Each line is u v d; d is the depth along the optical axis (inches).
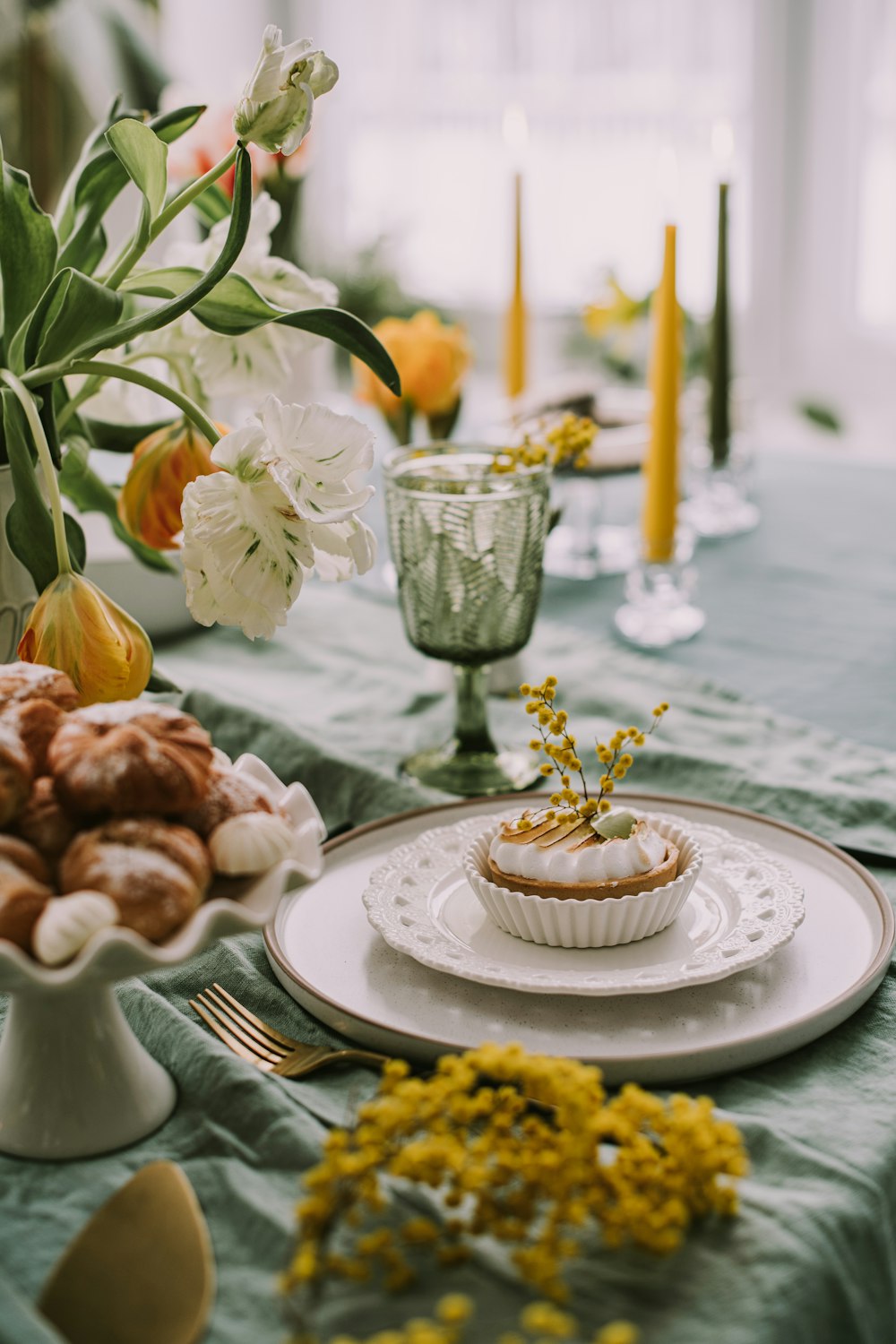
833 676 41.2
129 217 81.2
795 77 105.7
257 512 23.0
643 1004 22.4
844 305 110.6
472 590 32.4
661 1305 16.4
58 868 17.7
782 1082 21.0
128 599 42.6
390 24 114.0
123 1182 19.0
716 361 54.8
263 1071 21.3
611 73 107.3
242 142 23.3
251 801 19.2
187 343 30.3
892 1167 19.1
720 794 32.7
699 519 55.6
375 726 37.9
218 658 43.4
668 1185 16.9
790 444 112.2
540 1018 22.0
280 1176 19.1
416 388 49.1
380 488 59.2
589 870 23.2
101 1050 20.1
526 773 34.1
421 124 115.5
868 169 106.7
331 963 23.9
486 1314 16.2
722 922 24.5
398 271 114.6
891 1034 22.2
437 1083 16.7
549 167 111.5
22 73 91.7
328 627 46.1
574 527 52.9
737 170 108.0
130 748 17.8
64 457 31.9
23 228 26.3
